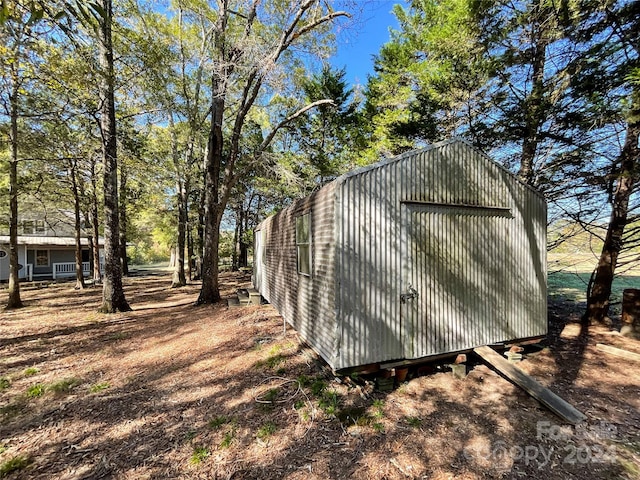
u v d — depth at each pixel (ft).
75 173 43.06
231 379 13.91
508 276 15.60
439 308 13.73
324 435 9.90
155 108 33.27
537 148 23.40
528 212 16.33
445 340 13.84
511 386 12.92
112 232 28.76
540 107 20.35
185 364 15.89
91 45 23.76
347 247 11.94
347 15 25.90
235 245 72.59
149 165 38.34
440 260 13.79
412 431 10.05
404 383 13.21
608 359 15.58
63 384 13.76
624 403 11.64
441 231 13.83
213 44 30.22
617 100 17.60
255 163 32.73
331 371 13.76
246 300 28.81
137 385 13.74
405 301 13.01
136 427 10.57
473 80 23.89
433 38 28.17
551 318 23.53
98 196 54.08
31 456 9.19
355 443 9.51
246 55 26.27
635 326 18.42
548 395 11.24
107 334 21.70
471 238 14.56
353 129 50.78
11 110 24.76
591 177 21.21
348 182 11.96
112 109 27.66
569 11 18.04
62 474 8.46
